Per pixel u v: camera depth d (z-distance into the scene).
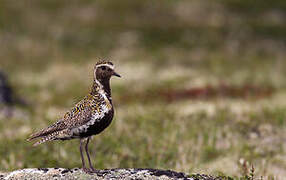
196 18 71.12
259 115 25.75
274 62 53.84
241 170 16.67
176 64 51.97
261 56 57.88
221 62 52.78
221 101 30.70
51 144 20.45
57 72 49.03
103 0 74.88
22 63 54.00
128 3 74.25
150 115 26.22
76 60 54.72
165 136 21.81
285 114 25.77
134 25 67.69
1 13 66.88
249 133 22.81
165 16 71.12
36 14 68.56
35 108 31.61
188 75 44.09
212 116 25.73
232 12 74.12
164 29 66.31
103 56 56.28
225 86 36.91
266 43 63.72
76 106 12.02
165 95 35.84
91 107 11.77
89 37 63.16
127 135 21.98
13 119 26.64
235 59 54.94
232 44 62.28
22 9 69.12
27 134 22.38
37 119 26.61
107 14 70.94
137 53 57.41
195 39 63.38
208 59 54.53
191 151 19.88
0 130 23.81
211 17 71.56
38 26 65.31
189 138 21.55
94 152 19.80
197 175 12.73
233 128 23.38
